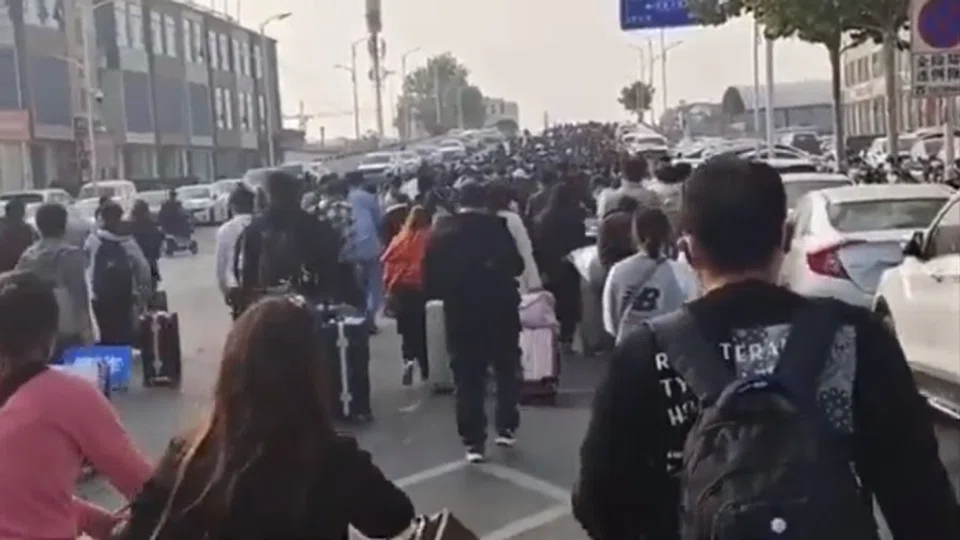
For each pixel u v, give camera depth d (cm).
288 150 11425
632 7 3741
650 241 957
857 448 320
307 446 383
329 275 1250
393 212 1791
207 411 414
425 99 16138
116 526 458
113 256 1502
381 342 1822
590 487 333
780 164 3031
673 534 326
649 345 329
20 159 6656
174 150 8731
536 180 2425
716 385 317
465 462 1080
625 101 14075
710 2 3048
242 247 1238
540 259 1631
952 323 1045
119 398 1442
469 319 1056
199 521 382
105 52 7750
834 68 3284
